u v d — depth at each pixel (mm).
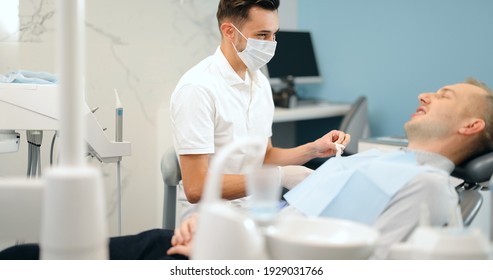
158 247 1399
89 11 3078
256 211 880
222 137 2064
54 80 2158
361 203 1398
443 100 1590
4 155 2885
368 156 1604
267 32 2018
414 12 3740
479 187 1686
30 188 983
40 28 2947
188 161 1955
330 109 3891
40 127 1998
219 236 785
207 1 3545
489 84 3443
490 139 1591
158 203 3420
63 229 765
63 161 792
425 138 1603
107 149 2109
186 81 1991
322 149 2121
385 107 3947
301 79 4117
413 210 1356
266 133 2195
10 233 998
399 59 3844
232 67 2098
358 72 4074
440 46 3643
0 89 1967
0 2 2844
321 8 4227
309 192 1472
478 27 3471
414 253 845
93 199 780
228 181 1903
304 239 816
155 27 3330
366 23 3988
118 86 3217
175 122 1971
